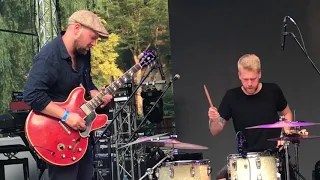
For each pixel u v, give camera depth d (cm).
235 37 623
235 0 622
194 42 633
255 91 411
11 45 722
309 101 599
